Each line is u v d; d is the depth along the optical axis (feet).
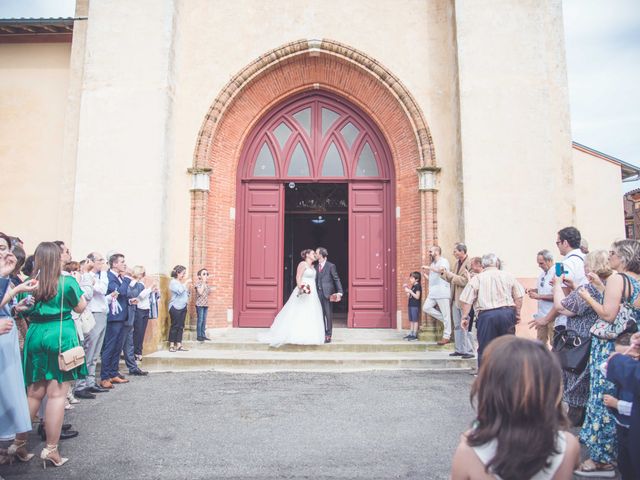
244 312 35.73
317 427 16.88
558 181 32.12
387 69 34.27
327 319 30.48
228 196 35.76
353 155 36.81
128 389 22.33
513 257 30.22
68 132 34.35
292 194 53.52
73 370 13.88
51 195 35.86
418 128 33.65
